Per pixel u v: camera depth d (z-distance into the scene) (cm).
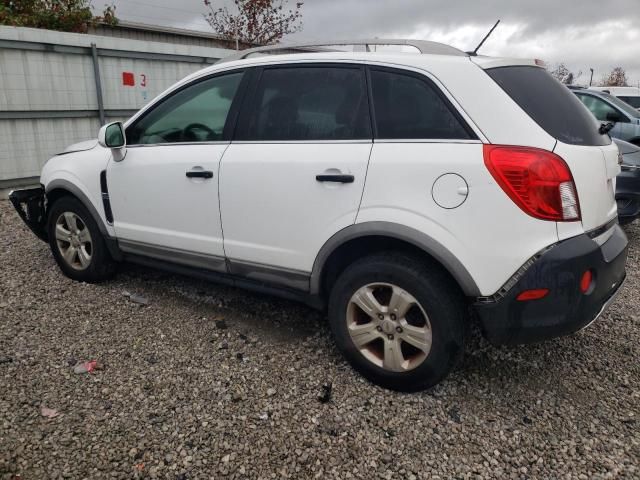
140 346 324
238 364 306
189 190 336
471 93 250
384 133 269
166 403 267
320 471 225
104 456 229
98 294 401
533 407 271
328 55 297
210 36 1647
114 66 816
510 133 240
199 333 343
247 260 320
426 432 250
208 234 335
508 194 234
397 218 257
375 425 254
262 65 319
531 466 230
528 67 279
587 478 223
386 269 265
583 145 255
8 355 308
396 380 275
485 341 336
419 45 286
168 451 233
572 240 237
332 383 288
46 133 748
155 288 416
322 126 290
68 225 420
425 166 251
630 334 352
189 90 348
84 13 1093
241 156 312
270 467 226
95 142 430
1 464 222
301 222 290
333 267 298
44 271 446
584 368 309
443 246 247
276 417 258
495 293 243
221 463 228
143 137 370
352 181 270
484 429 253
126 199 374
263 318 367
